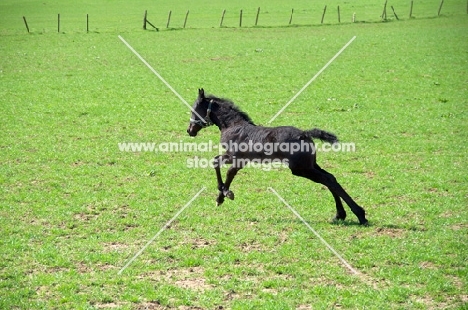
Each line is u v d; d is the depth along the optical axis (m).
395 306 9.91
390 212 14.19
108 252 12.17
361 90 28.17
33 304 10.09
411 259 11.59
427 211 14.23
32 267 11.53
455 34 44.34
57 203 14.98
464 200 14.91
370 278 10.96
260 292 10.43
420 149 19.42
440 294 10.32
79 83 30.20
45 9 68.38
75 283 10.79
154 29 51.34
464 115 23.45
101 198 15.34
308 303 10.09
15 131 21.70
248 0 75.38
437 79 30.11
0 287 10.73
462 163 17.97
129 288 10.65
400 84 29.25
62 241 12.73
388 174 17.11
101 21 58.03
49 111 24.58
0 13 64.62
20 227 13.45
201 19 58.75
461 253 11.82
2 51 40.09
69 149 19.61
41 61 36.56
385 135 21.08
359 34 46.59
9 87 29.30
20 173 17.36
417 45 40.28
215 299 10.20
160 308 10.02
